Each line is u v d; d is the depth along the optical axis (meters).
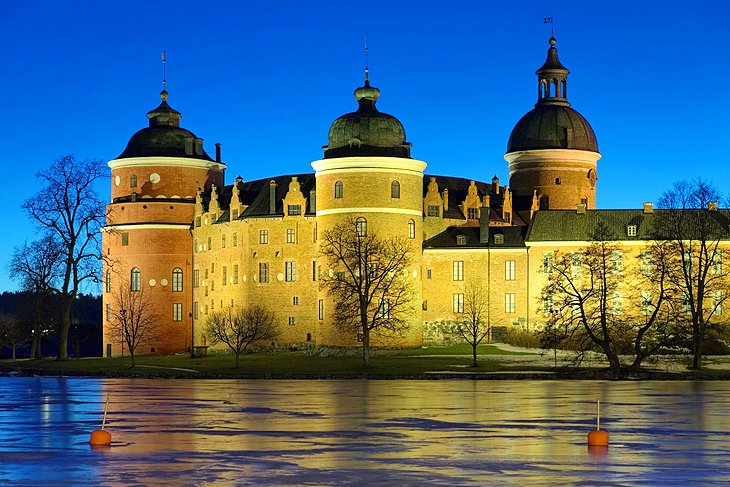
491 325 151.12
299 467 45.75
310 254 151.88
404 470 44.97
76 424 63.16
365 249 130.25
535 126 176.38
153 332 168.00
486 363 123.25
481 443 53.78
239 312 152.25
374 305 143.62
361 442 54.09
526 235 150.00
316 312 150.38
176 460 47.72
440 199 156.00
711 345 130.50
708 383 99.81
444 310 152.25
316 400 80.50
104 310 172.88
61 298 156.50
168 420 65.38
